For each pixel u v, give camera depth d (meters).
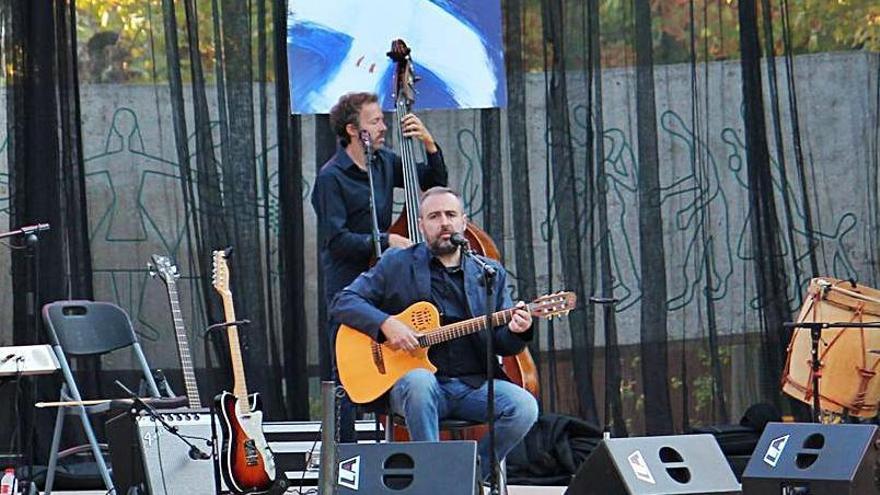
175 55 23.30
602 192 23.47
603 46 23.47
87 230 23.39
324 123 23.34
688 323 23.53
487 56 22.67
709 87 23.55
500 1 22.92
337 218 19.77
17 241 23.09
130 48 23.36
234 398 19.84
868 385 20.42
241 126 23.41
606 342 22.48
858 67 23.53
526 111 23.42
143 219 23.55
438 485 14.02
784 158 23.47
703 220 23.55
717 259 23.55
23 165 23.22
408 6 22.58
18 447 21.64
